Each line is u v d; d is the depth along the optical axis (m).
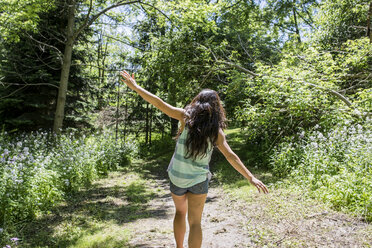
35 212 4.86
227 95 10.32
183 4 9.98
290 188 5.34
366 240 3.08
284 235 3.38
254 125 8.75
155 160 11.79
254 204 4.77
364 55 8.05
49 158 6.54
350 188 4.25
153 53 11.84
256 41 13.49
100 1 11.83
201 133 2.27
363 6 10.55
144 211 5.26
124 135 12.98
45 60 12.34
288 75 7.68
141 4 11.47
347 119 6.66
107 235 3.95
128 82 2.43
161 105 2.44
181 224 2.60
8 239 3.63
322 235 3.29
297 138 7.45
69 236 3.98
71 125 13.57
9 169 4.89
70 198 6.05
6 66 11.70
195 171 2.36
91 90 13.87
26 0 9.21
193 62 11.23
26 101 11.98
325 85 7.52
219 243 3.38
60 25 12.33
